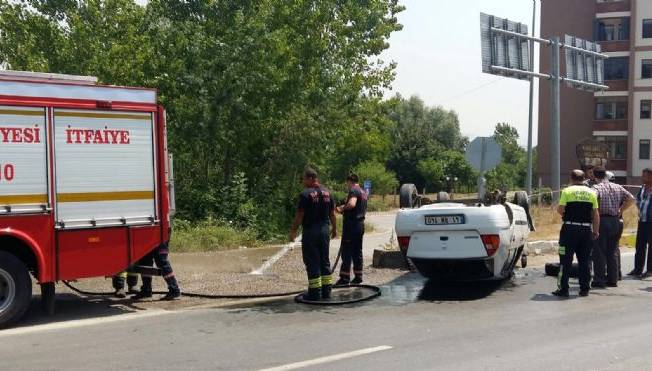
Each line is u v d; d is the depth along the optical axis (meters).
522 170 64.06
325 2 24.36
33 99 7.72
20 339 6.99
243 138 22.22
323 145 24.16
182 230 17.97
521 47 22.98
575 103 50.50
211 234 17.47
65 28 23.30
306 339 6.86
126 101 8.48
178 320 7.94
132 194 8.55
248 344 6.66
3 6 23.22
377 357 6.09
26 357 6.23
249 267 12.90
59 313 8.45
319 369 5.71
